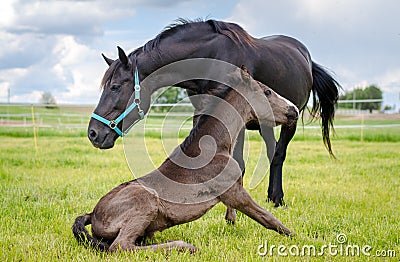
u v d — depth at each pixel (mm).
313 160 11141
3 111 41375
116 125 5488
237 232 5312
